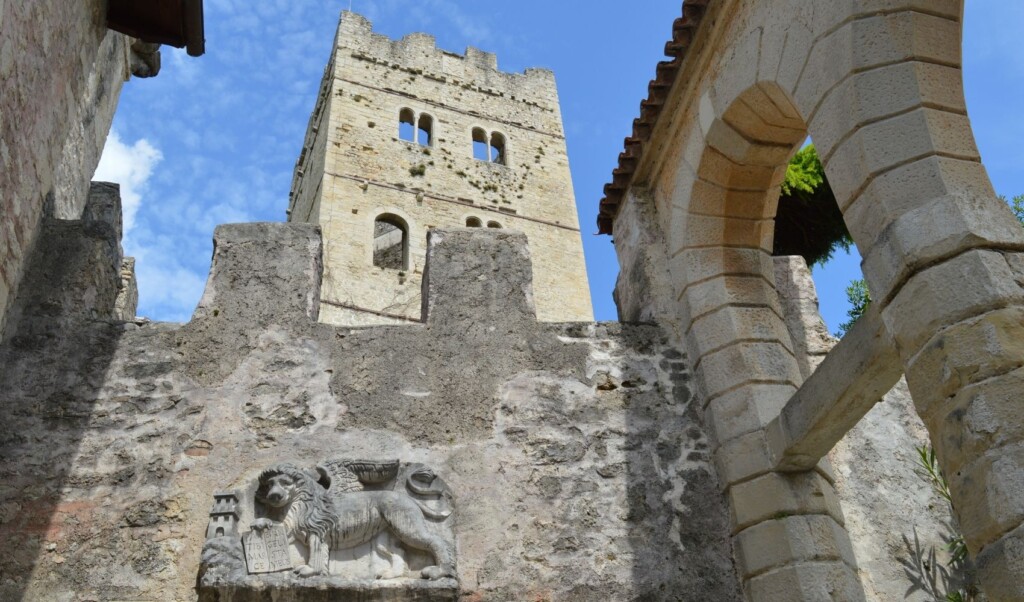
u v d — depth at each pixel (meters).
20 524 6.82
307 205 32.97
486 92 37.41
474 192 33.50
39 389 7.45
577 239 34.16
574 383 8.16
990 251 5.60
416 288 28.98
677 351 8.48
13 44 6.46
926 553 7.74
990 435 5.13
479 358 8.15
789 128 8.38
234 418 7.55
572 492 7.55
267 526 6.87
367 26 36.69
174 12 8.84
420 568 6.90
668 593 7.16
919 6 6.57
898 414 8.59
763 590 6.97
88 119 9.74
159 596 6.66
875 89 6.37
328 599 6.57
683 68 9.02
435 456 7.55
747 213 8.79
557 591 7.06
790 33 7.38
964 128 6.19
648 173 9.80
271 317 8.12
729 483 7.54
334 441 7.53
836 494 7.56
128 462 7.23
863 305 15.39
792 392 7.85
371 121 33.56
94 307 8.04
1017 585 4.83
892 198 6.02
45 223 8.23
